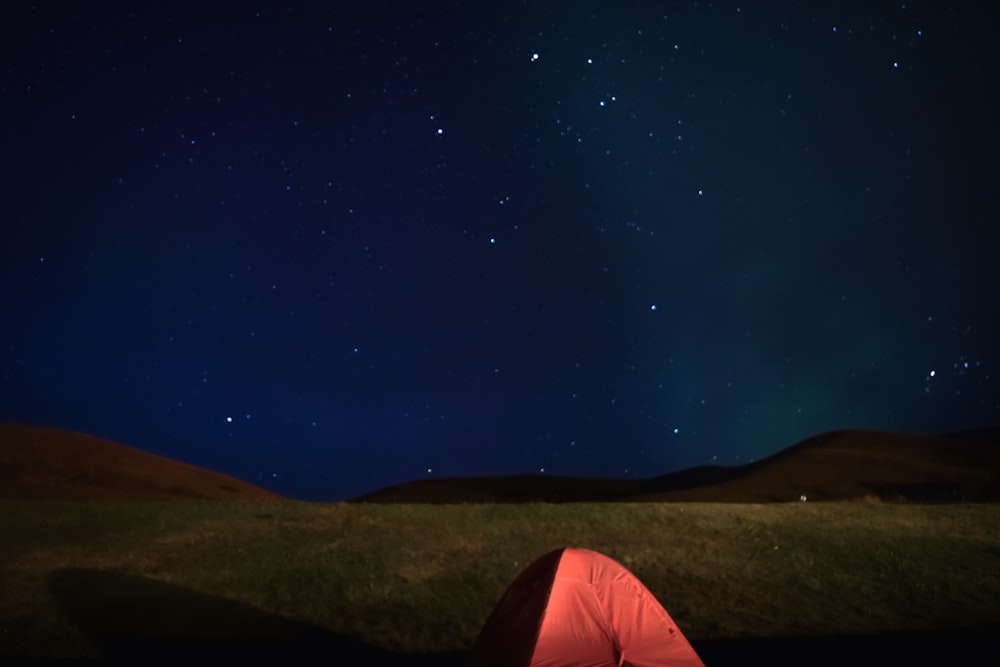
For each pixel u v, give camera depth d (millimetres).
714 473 47812
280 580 11469
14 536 13805
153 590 11062
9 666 8633
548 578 7566
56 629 9742
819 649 9094
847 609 10445
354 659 9000
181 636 9625
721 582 11422
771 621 10070
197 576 11625
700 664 7160
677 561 12344
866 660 8750
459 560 12445
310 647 9352
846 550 12734
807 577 11570
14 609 10367
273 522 14852
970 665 8586
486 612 10414
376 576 11656
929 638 9422
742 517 15164
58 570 11867
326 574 11695
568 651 7066
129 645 9352
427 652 9266
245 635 9688
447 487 43875
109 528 14344
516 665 7000
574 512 15695
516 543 13391
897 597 10812
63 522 14789
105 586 11203
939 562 12102
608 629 7207
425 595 10969
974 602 10641
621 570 7750
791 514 15508
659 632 7305
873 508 16266
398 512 15875
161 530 14188
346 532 14062
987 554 12484
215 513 15625
